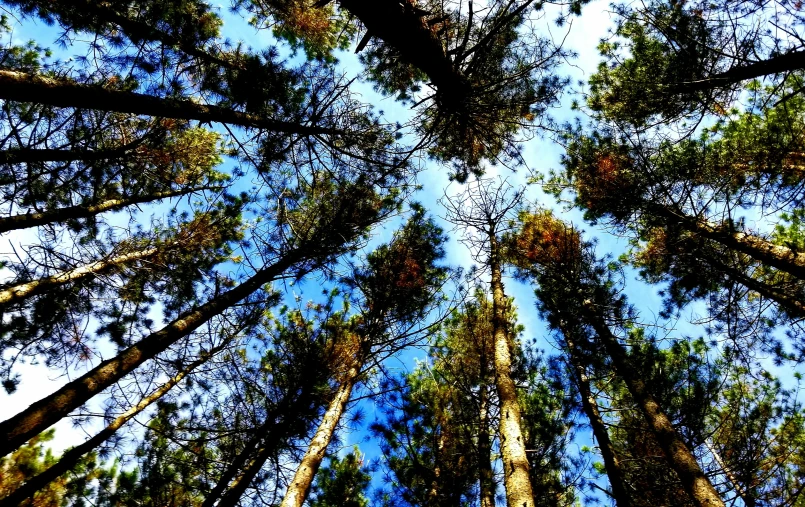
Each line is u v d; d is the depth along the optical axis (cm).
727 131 821
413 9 533
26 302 725
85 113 671
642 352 809
